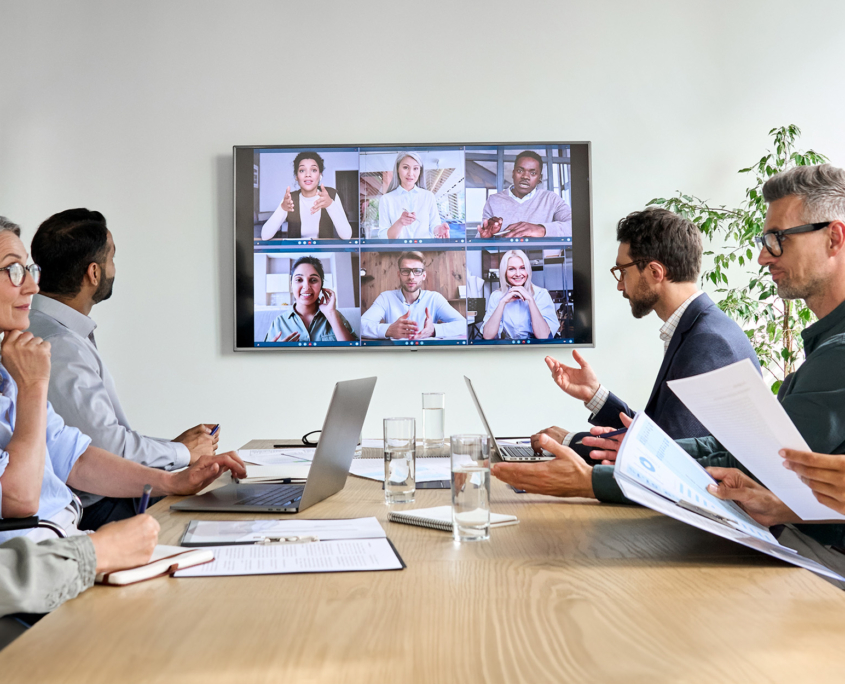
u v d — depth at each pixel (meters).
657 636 0.69
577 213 3.68
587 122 3.73
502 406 3.70
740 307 3.48
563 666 0.63
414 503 1.40
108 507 1.86
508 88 3.72
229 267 3.66
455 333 3.67
